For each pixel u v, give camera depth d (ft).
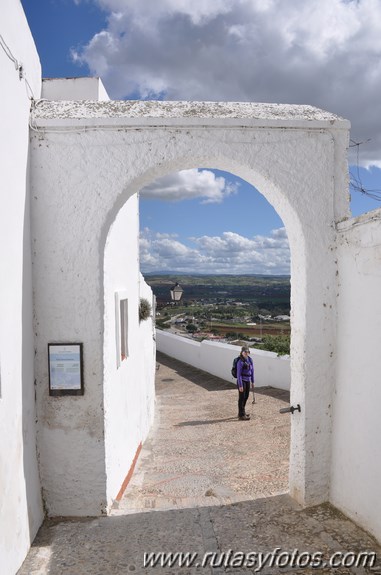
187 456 22.50
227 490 17.01
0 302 10.92
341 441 14.11
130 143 14.24
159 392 43.24
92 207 14.14
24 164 13.23
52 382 14.08
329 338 14.76
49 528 13.53
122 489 17.35
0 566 10.23
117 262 18.86
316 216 14.71
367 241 12.76
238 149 14.49
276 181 14.60
